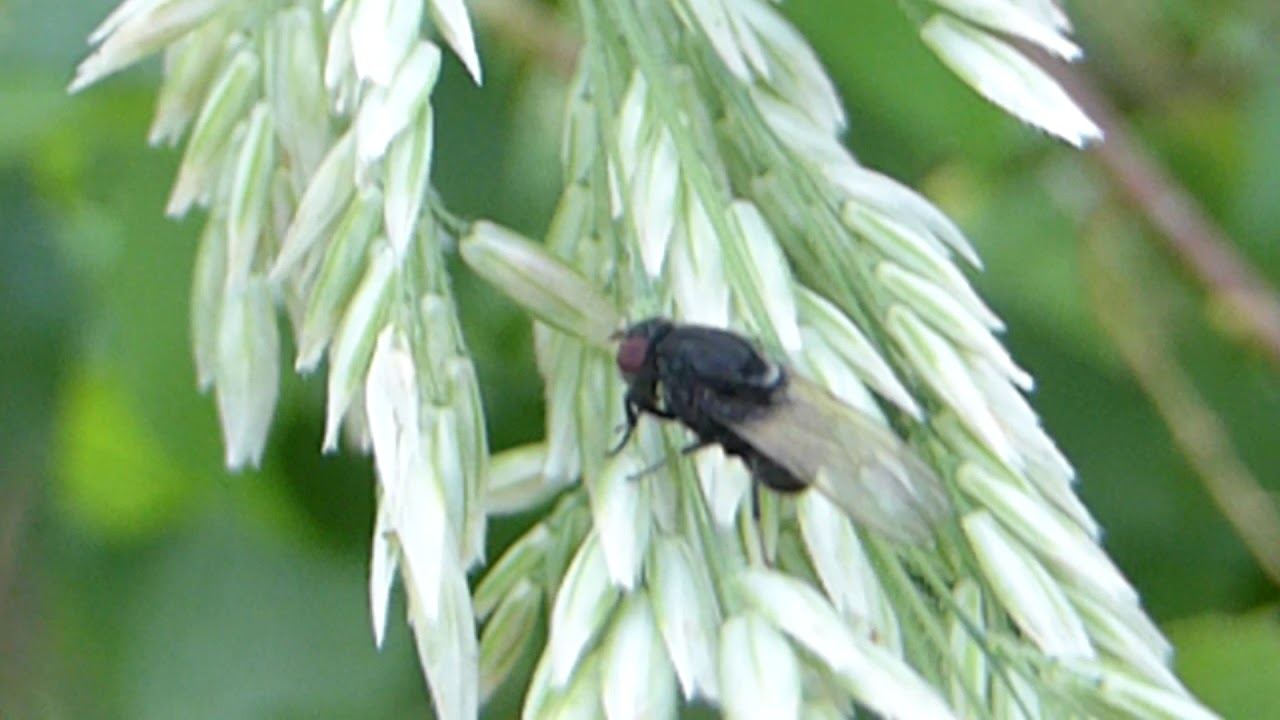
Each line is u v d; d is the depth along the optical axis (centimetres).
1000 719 10
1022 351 14
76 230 13
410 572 9
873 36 13
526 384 13
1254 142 14
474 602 10
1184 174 15
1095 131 10
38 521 13
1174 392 14
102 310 13
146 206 13
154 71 13
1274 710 12
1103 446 14
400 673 13
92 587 14
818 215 10
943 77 13
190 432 13
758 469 10
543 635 12
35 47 13
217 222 10
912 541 9
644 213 10
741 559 9
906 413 10
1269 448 14
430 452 10
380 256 10
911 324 10
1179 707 10
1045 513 10
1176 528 14
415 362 10
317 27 10
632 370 10
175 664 13
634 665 9
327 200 10
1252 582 14
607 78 10
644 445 10
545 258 10
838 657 9
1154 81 15
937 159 13
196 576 13
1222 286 14
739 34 10
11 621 13
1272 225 14
